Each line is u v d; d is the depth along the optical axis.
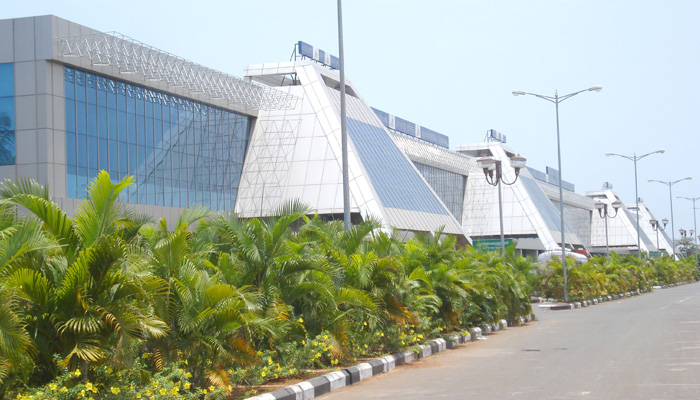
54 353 9.49
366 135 53.12
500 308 27.41
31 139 35.09
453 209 83.38
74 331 9.32
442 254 23.25
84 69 37.25
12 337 8.02
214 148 46.69
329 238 17.72
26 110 35.25
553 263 46.59
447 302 22.14
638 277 63.75
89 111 37.66
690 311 34.31
